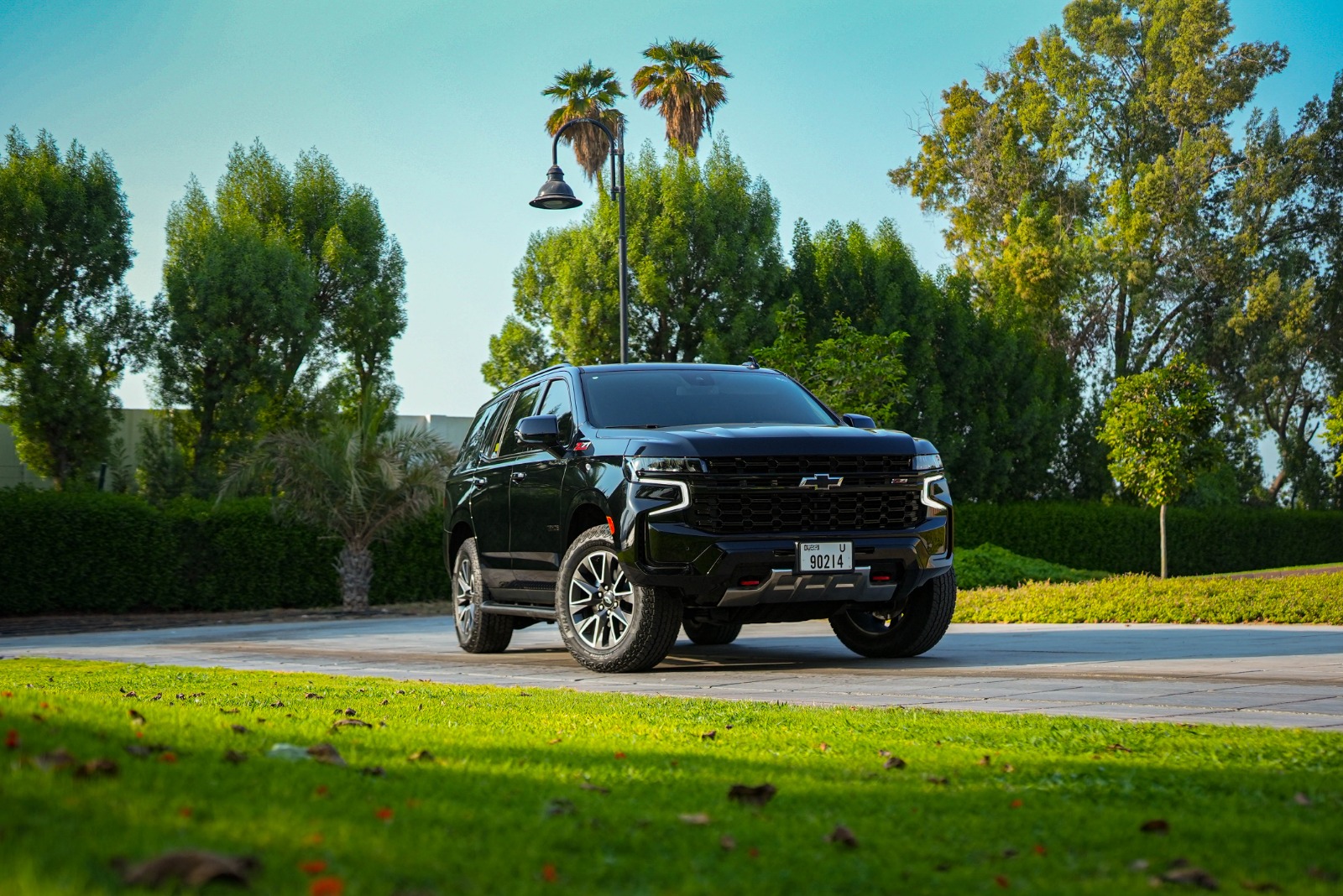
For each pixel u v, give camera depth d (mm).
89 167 27266
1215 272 40875
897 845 2588
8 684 6707
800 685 6965
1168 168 40250
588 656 8102
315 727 4379
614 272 29062
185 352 27344
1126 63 43469
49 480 25297
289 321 28594
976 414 31297
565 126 17781
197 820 2369
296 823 2412
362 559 19547
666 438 7711
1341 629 10086
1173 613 11828
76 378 24344
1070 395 34062
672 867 2320
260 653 10805
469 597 10305
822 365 21906
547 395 9172
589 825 2658
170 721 4195
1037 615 12547
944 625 8383
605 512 7828
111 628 17422
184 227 30797
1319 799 3193
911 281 30938
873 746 4188
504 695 6078
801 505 7629
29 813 2277
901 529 7852
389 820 2557
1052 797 3213
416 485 18953
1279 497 44188
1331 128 42406
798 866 2373
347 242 32344
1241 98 41969
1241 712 5359
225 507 20094
